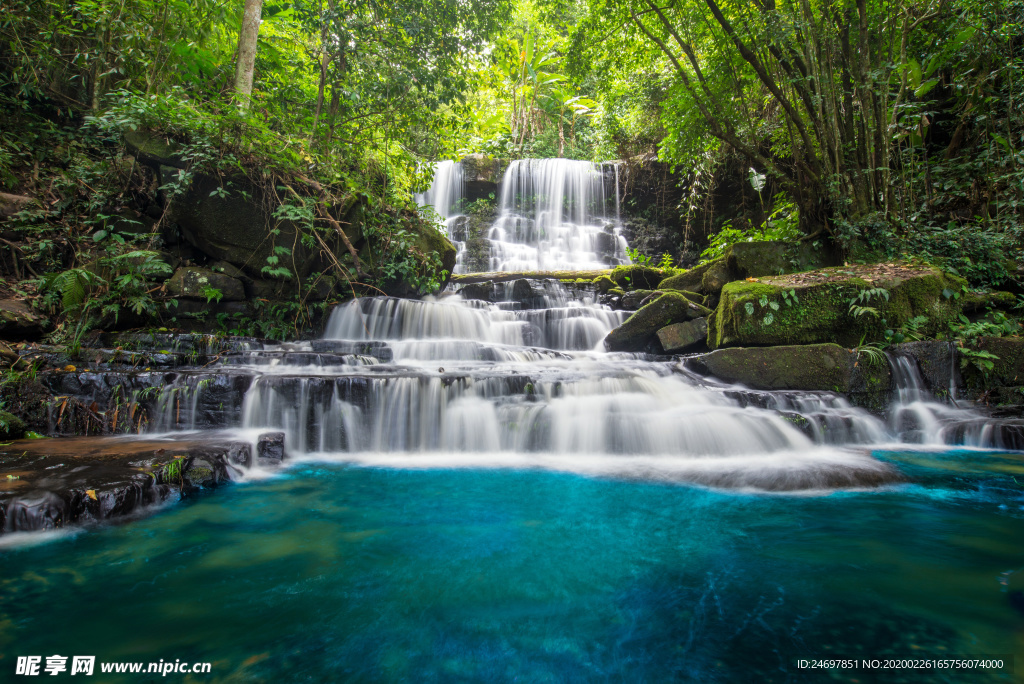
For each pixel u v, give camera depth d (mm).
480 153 19062
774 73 9836
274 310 8273
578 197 18453
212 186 7750
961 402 6586
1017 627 2119
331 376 5355
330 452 5223
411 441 5328
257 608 2279
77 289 6133
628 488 4125
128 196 7969
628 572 2662
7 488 3158
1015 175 9000
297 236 8391
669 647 2016
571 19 11719
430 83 9344
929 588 2467
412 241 9711
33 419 4844
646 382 6086
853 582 2539
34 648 1952
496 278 12570
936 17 9094
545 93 21984
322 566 2707
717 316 7953
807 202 9914
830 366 6449
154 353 5949
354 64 9102
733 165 15148
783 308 7289
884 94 8789
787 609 2287
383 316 8609
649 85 14922
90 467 3645
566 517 3475
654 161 17578
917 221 9836
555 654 1975
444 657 1967
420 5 9109
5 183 7477
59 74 8570
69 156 8148
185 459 3896
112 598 2340
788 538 3111
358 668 1887
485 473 4555
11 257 7164
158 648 1970
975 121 9891
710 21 9648
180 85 8617
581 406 5480
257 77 9797
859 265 8219
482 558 2836
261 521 3338
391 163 10195
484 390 5566
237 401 5184
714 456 5020
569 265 16594
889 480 4281
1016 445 5465
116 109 6914
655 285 11523
